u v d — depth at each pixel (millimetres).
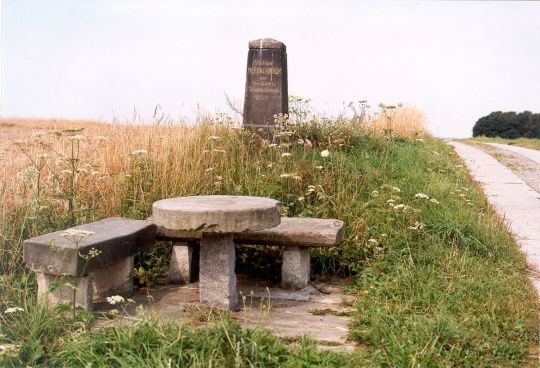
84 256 4020
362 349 3746
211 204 4543
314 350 3482
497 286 4910
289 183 6938
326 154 6984
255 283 5441
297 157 8000
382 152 9664
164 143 7191
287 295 5027
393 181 8055
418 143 12742
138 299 4855
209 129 8203
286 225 5312
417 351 3477
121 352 3385
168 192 6508
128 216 6160
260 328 3688
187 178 6625
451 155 13805
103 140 7105
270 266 5652
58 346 3557
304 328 4172
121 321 4133
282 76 10172
